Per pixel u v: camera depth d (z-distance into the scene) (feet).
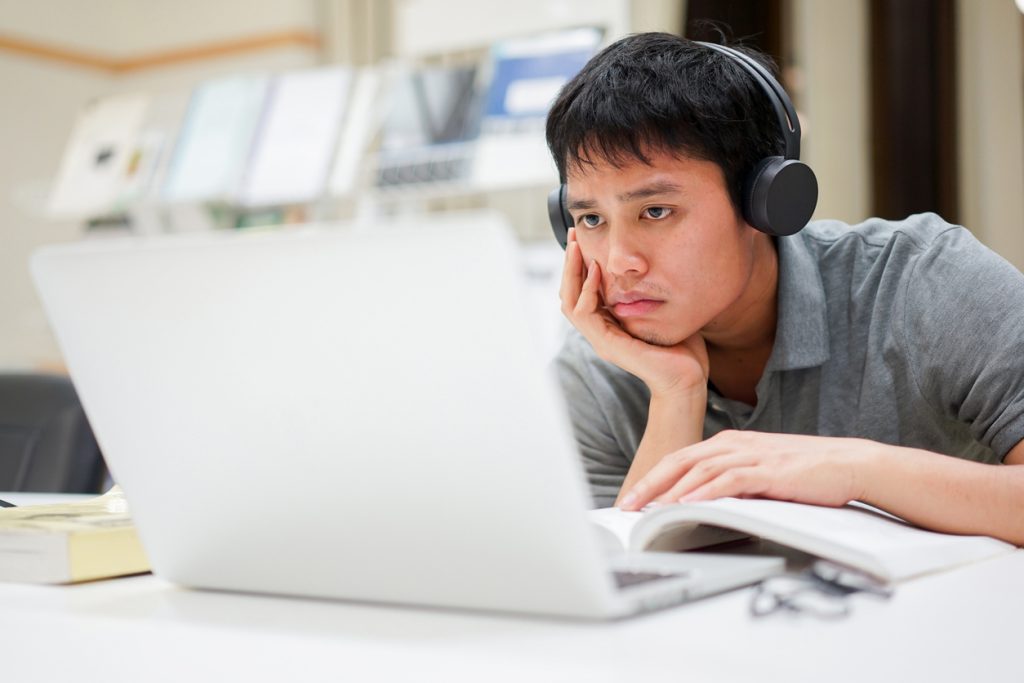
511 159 10.18
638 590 2.17
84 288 2.27
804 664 1.80
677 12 11.07
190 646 2.08
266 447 2.24
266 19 15.72
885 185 9.50
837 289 4.38
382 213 12.23
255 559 2.45
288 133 11.60
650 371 4.21
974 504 3.02
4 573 2.85
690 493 3.06
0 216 16.28
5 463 5.78
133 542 2.89
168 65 16.94
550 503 1.97
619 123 3.63
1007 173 9.21
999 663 1.81
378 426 2.09
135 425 2.38
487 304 1.88
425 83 11.05
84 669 1.99
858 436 4.24
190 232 12.89
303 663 1.93
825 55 9.95
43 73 16.74
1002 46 9.19
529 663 1.84
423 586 2.23
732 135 3.75
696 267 3.83
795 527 2.51
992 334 3.72
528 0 12.46
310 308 2.05
